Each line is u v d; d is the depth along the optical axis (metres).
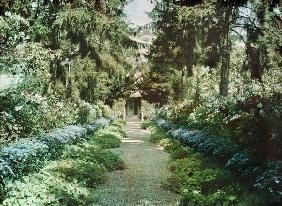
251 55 18.25
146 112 46.94
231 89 21.55
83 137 16.80
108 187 8.66
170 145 15.99
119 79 29.23
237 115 9.68
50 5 17.30
